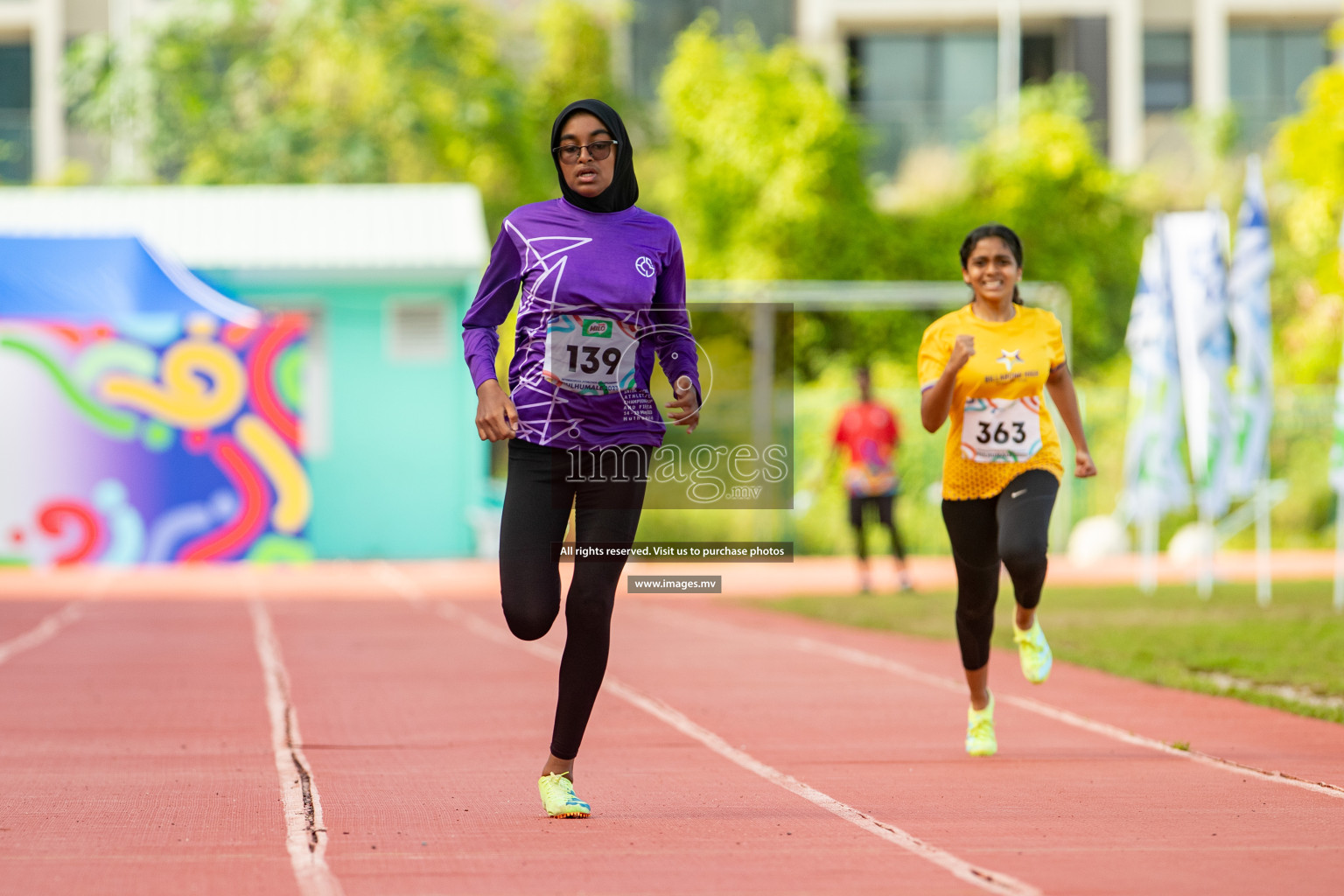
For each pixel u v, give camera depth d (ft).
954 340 74.13
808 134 307.17
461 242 250.16
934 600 169.37
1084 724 84.33
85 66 345.51
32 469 224.12
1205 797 63.62
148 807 61.67
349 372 246.88
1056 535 240.53
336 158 337.52
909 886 48.34
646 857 52.49
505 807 61.82
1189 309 156.46
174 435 226.58
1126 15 371.35
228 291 245.86
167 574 214.69
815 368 304.71
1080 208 321.11
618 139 58.13
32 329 224.33
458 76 343.46
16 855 52.75
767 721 86.84
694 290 282.56
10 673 109.19
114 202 261.24
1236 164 351.87
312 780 68.23
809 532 246.88
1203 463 156.25
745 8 381.40
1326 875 49.62
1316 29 381.60
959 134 363.56
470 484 247.09
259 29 357.61
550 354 57.11
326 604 168.86
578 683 58.59
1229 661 107.34
